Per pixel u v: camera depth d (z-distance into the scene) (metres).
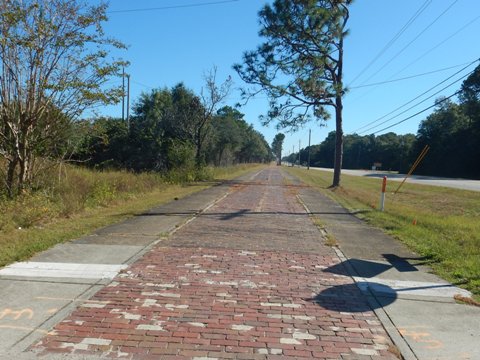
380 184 38.47
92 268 6.75
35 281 6.07
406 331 4.75
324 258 7.89
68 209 11.62
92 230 9.82
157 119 37.94
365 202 19.36
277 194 21.48
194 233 9.84
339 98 28.86
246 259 7.61
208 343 4.32
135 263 7.11
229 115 59.06
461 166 72.38
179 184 24.75
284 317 5.05
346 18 27.89
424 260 7.95
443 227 11.70
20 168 12.46
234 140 57.81
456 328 4.86
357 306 5.48
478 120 71.44
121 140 35.94
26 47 11.63
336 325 4.87
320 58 27.36
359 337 4.57
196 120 35.88
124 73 13.25
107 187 15.68
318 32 27.09
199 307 5.27
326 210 15.25
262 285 6.19
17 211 10.15
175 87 44.44
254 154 111.62
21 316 4.86
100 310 5.09
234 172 50.75
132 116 40.16
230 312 5.14
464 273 6.95
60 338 4.34
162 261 7.29
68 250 7.86
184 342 4.32
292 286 6.20
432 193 27.66
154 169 34.56
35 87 12.14
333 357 4.12
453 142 74.31
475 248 8.84
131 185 18.94
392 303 5.62
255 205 15.95
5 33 11.28
